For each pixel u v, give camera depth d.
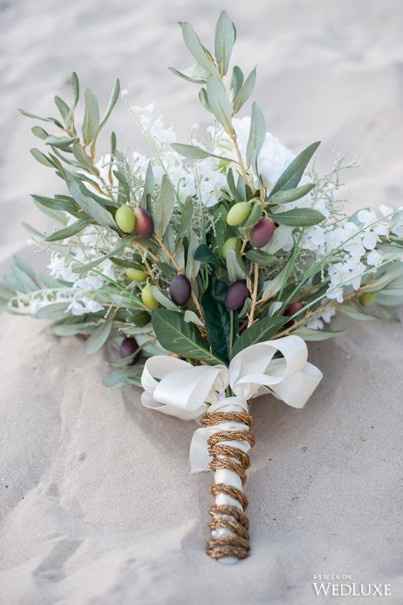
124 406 1.01
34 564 0.87
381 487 0.91
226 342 0.93
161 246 0.90
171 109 1.49
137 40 1.69
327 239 0.95
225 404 0.91
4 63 1.68
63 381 1.04
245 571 0.85
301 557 0.86
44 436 1.00
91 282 0.95
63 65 1.65
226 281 0.94
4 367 1.08
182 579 0.84
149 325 0.97
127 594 0.82
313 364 1.02
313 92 1.48
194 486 0.93
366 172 1.31
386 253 0.99
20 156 1.45
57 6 1.85
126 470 0.96
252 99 1.48
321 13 1.68
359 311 1.04
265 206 0.87
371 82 1.47
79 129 1.47
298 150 1.37
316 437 0.96
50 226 1.29
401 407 0.97
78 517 0.93
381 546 0.87
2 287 1.09
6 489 0.95
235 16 1.71
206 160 0.94
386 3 1.68
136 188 0.94
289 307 0.96
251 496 0.92
